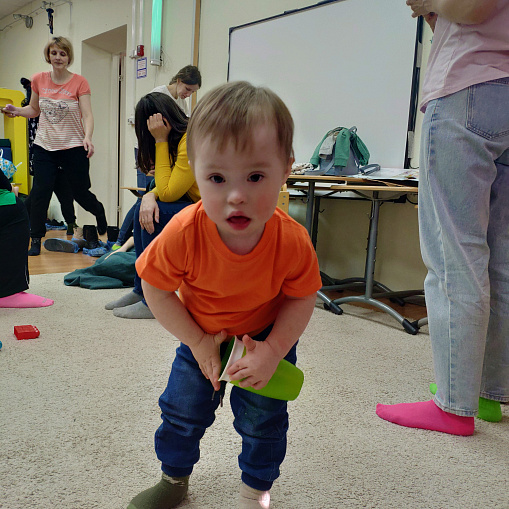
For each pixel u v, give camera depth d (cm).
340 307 242
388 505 85
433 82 111
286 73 325
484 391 123
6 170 278
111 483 87
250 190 54
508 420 124
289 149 57
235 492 87
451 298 111
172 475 80
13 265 201
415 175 219
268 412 74
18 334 163
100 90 558
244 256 63
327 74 300
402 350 175
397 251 277
